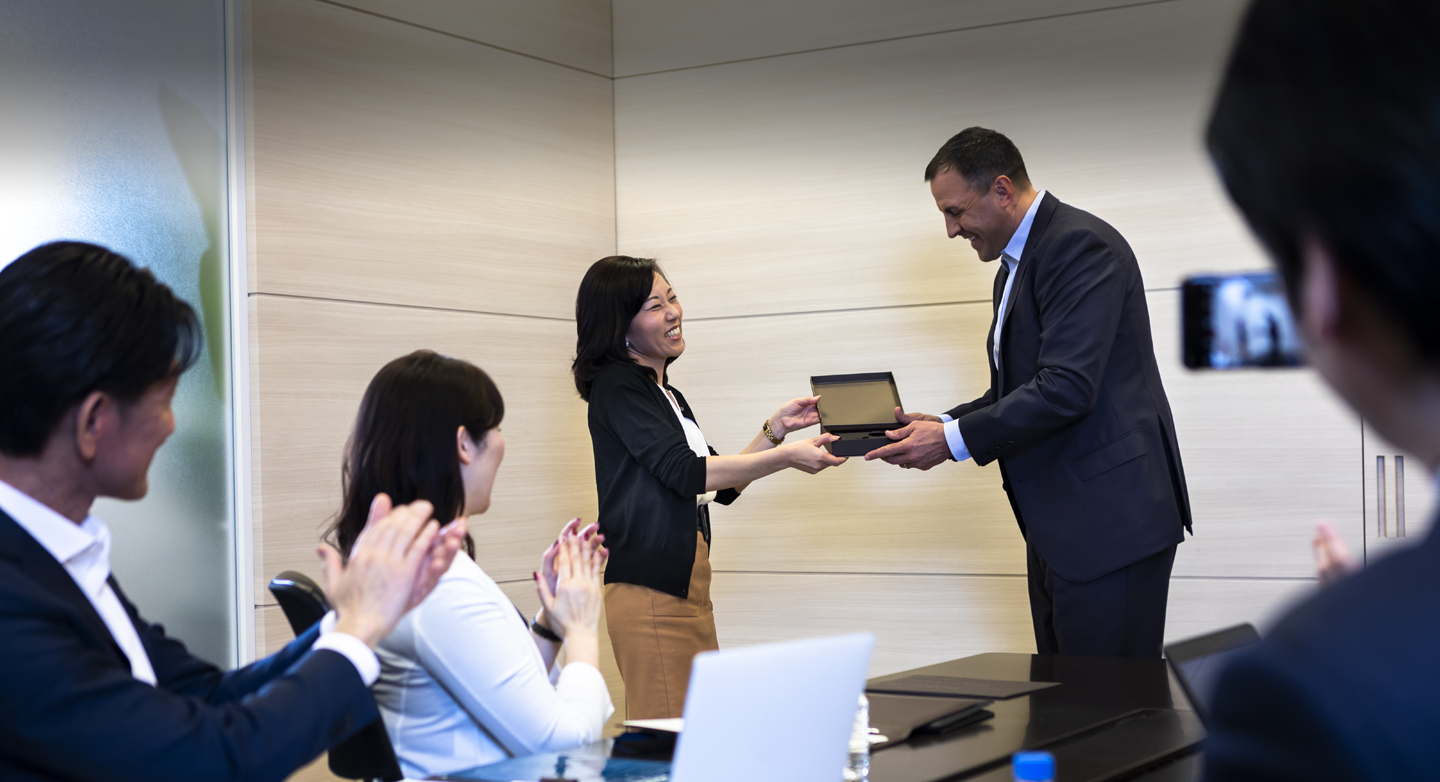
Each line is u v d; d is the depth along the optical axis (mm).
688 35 4723
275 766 1218
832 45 4504
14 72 3314
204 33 3662
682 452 3008
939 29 4340
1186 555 3992
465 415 1775
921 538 4371
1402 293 417
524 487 4434
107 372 1237
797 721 1130
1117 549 2879
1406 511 3742
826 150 4512
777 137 4586
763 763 1107
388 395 1769
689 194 4719
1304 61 438
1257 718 422
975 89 4285
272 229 3740
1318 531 831
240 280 3670
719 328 4664
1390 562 441
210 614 3576
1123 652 2902
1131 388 2963
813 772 1171
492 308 4363
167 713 1180
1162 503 2910
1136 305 3010
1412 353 433
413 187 4137
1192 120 3984
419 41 4180
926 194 4355
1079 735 1674
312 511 3799
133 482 1308
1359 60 423
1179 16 3996
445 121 4246
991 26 4258
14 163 3305
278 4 3793
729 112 4660
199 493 3566
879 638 4418
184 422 3543
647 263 3266
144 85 3533
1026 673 2223
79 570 1319
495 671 1644
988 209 3100
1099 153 4094
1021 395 2908
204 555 3572
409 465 1739
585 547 1904
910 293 4375
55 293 1228
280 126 3781
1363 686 393
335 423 3873
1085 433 2938
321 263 3859
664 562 3033
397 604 1383
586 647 1800
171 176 3576
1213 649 1532
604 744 1579
